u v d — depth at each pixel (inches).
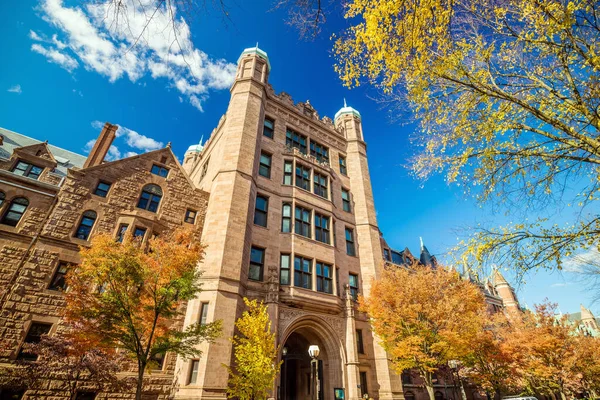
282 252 845.8
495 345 995.9
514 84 313.6
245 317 614.9
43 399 508.1
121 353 538.3
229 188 803.4
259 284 761.6
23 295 559.5
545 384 1182.9
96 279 457.4
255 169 908.0
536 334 1085.8
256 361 558.6
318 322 800.3
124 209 730.2
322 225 977.5
